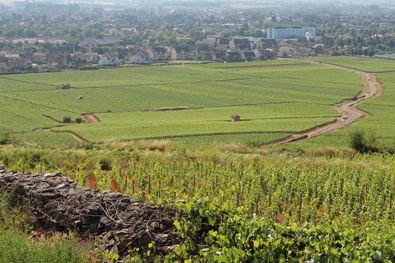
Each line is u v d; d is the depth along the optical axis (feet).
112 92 490.08
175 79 576.61
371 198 89.04
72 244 49.80
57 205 58.34
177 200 52.13
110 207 54.85
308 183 98.37
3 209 60.54
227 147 174.81
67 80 567.18
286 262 43.32
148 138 272.31
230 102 437.17
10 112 386.32
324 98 445.37
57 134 294.66
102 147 172.55
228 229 46.03
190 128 302.45
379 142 225.35
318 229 45.85
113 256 46.70
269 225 46.42
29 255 46.73
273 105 415.44
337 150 183.42
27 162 113.29
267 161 134.92
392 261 41.42
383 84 518.37
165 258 44.45
